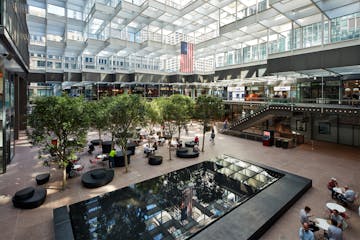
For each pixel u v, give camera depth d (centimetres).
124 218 860
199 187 1155
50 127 1043
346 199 940
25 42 2064
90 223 820
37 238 732
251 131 2966
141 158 1686
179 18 3131
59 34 3553
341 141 2273
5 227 790
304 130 2591
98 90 3444
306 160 1645
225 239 692
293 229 790
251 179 1237
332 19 1852
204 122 1927
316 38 2019
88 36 3181
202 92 4188
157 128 3172
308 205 962
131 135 1396
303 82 2605
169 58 4119
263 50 2800
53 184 1182
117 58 3738
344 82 2228
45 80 3047
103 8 2834
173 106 1791
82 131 1138
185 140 2394
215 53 3700
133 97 1362
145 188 1123
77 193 1077
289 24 2328
